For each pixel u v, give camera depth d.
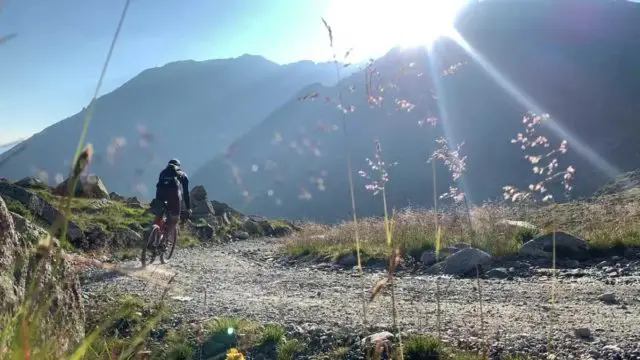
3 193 14.72
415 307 7.25
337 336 5.80
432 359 4.96
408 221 14.12
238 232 27.42
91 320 5.71
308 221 20.95
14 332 1.61
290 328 6.16
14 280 2.69
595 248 11.83
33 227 3.88
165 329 6.11
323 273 12.14
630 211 15.34
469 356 4.79
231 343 5.73
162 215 12.66
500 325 5.94
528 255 11.69
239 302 7.74
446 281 9.80
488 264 11.12
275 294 8.88
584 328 5.50
